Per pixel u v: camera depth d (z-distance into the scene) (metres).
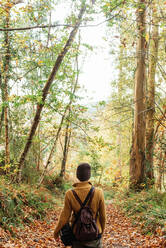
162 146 11.79
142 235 6.71
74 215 2.54
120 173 23.48
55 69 9.73
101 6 6.64
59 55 9.65
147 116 14.03
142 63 13.16
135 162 13.36
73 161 26.12
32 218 7.50
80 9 8.77
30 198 8.63
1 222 5.96
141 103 13.31
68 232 2.50
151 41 13.30
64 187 16.70
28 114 13.47
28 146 9.95
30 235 6.18
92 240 2.43
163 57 13.64
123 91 20.42
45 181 15.83
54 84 10.76
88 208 2.49
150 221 7.05
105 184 24.62
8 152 10.87
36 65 10.76
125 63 18.08
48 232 6.91
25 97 9.05
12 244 4.93
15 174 9.45
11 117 12.50
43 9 7.70
